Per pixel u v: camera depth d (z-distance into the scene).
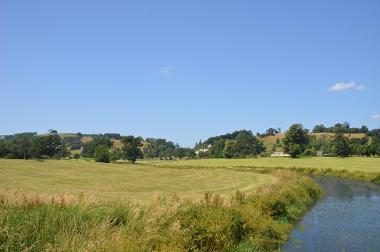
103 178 65.56
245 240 19.61
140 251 13.19
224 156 176.75
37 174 67.06
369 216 31.50
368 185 59.50
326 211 34.12
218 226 17.66
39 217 14.63
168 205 19.69
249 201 26.59
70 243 12.98
